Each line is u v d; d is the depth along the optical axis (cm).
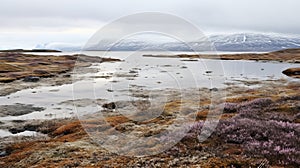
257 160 1606
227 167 1541
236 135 2006
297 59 18488
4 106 4466
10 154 2194
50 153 1975
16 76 8206
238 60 18162
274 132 2006
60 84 7056
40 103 4700
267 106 3053
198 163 1614
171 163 1639
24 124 3303
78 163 1727
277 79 7694
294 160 1575
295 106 2919
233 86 5984
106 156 1842
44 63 13362
